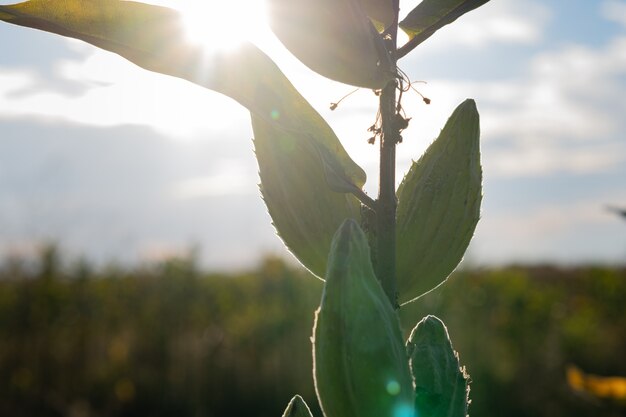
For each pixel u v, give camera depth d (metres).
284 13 0.48
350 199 0.52
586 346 4.10
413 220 0.52
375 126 0.50
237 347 3.96
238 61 0.50
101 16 0.49
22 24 0.50
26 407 3.66
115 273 4.32
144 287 4.30
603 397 0.86
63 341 4.02
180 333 4.13
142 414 3.69
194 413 3.69
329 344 0.43
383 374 0.43
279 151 0.52
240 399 3.76
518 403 3.61
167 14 0.50
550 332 4.23
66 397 3.73
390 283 0.49
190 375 3.86
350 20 0.48
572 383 0.87
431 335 0.49
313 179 0.52
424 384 0.48
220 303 4.32
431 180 0.52
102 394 3.74
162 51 0.49
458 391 0.48
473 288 4.32
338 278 0.43
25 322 3.98
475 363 3.84
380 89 0.49
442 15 0.52
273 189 0.52
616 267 5.27
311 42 0.48
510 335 4.11
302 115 0.51
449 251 0.52
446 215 0.52
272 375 3.84
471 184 0.52
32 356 3.91
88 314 4.15
